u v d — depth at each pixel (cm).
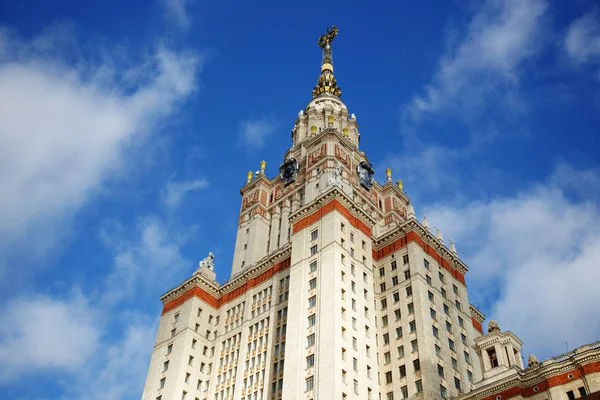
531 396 6806
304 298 9181
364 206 11925
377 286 10238
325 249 9494
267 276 10938
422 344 8925
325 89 15525
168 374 10450
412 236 10294
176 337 10969
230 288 11650
